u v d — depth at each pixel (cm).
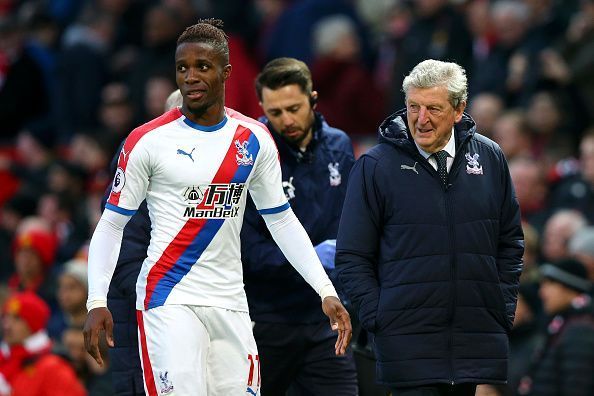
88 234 4591
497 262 2322
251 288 2572
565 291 3116
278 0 5819
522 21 4725
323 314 2583
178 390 2108
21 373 3281
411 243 2244
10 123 5634
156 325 2138
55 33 5847
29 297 3338
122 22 5806
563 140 4356
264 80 2548
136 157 2136
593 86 4409
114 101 5188
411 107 2238
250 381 2192
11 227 4944
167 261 2147
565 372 3038
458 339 2241
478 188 2272
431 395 2247
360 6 5756
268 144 2217
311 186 2577
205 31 2150
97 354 2091
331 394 2592
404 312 2234
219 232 2161
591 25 4409
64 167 4884
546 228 3891
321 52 5244
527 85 4575
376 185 2269
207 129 2164
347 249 2280
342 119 5178
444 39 4881
